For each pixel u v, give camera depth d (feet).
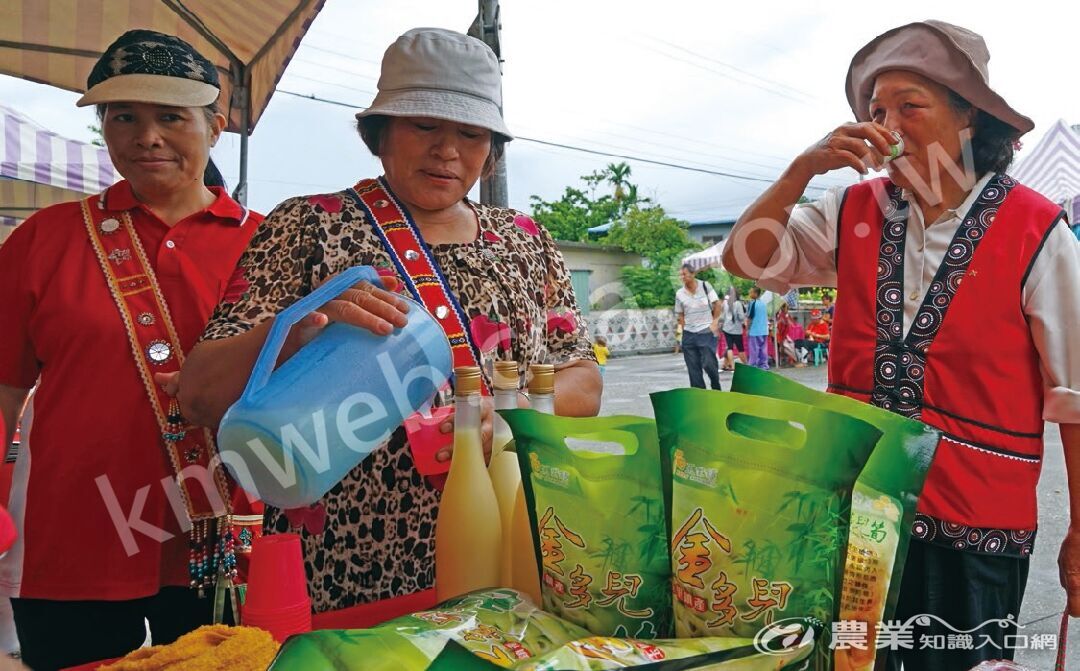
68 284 4.72
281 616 2.80
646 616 2.37
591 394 4.34
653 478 2.39
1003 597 4.18
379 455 3.81
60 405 4.66
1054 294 4.00
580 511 2.41
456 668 1.98
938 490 4.08
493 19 11.78
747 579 2.14
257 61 10.18
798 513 2.09
